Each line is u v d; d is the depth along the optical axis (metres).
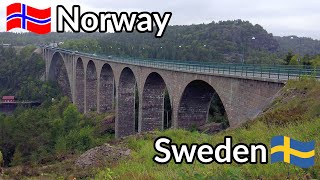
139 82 52.19
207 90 38.56
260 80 24.59
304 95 19.47
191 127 39.91
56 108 94.62
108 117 71.56
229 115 28.81
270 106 21.34
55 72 141.88
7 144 48.84
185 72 37.03
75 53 97.06
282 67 28.03
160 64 47.03
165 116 74.56
